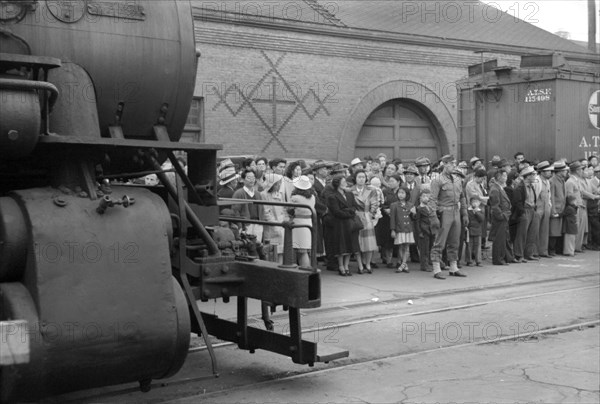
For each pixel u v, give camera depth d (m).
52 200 4.52
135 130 5.36
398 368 6.46
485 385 5.93
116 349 4.55
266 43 18.16
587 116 16.98
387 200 12.59
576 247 15.37
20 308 4.23
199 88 17.03
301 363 5.84
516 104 16.89
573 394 5.70
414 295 10.04
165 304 4.75
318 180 12.63
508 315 8.72
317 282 5.46
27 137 4.33
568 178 15.02
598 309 9.11
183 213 5.32
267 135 18.31
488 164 17.44
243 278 5.74
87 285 4.44
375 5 21.86
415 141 22.16
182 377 6.13
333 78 19.66
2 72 4.47
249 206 10.18
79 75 4.82
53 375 4.35
